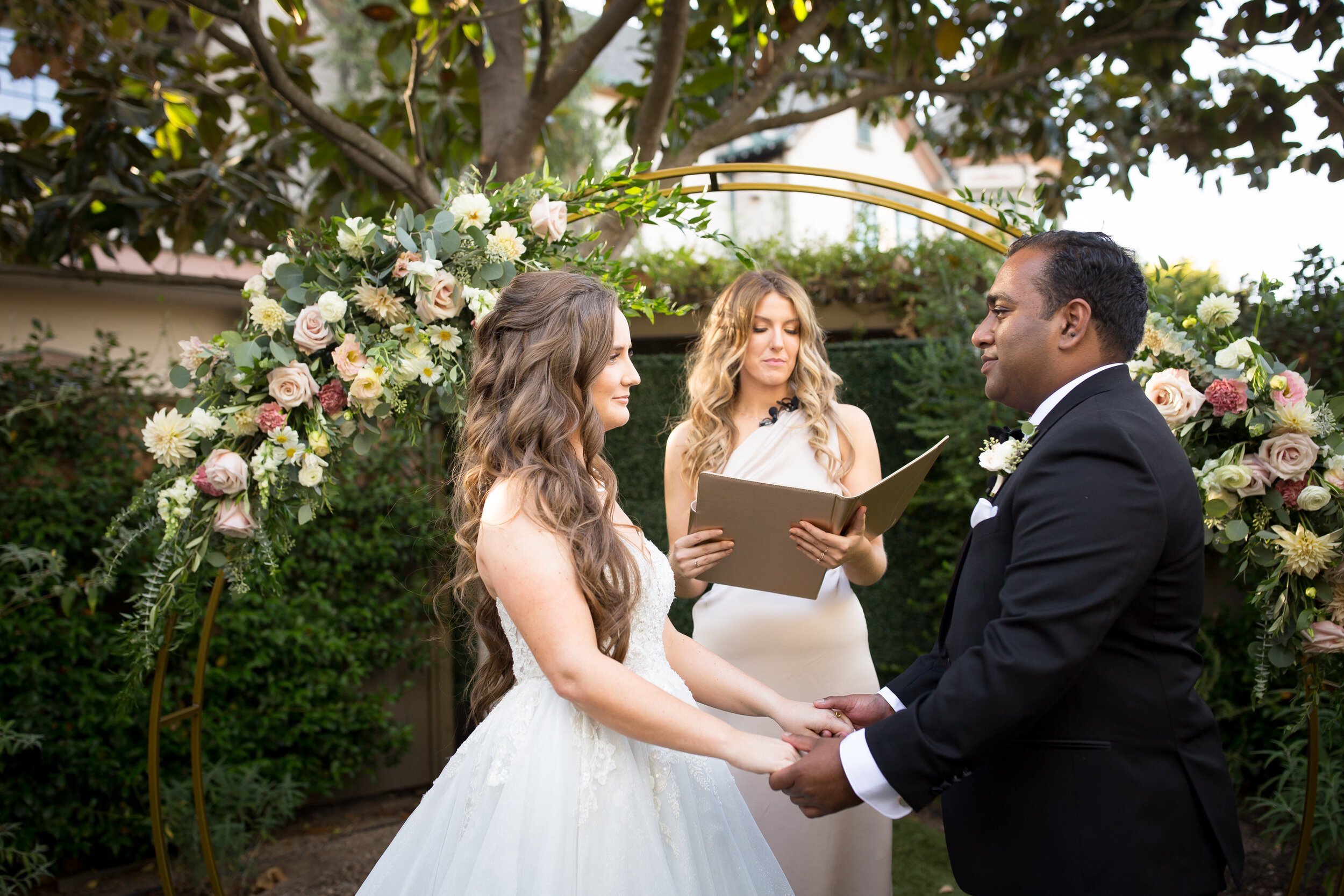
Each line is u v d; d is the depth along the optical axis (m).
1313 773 2.37
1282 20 3.85
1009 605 1.47
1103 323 1.65
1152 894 1.49
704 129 4.02
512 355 1.69
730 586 2.61
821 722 1.83
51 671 3.90
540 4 3.69
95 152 4.34
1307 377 2.27
